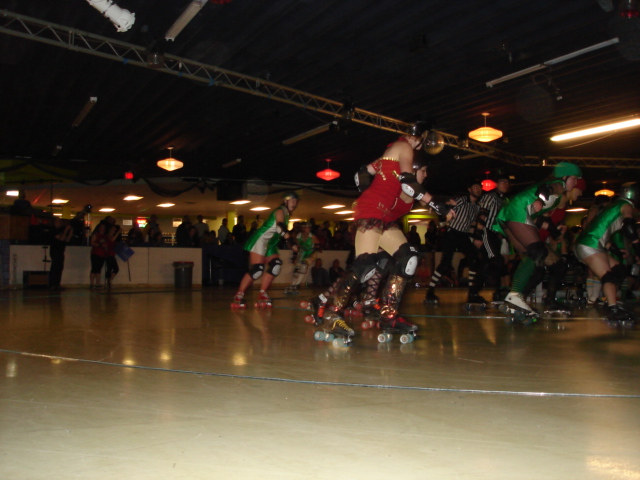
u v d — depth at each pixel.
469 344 4.15
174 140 13.61
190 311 6.76
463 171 16.98
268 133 13.07
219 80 9.58
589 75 9.35
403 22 7.52
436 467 1.74
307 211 24.19
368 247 4.10
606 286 5.49
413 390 2.69
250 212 24.69
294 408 2.37
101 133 12.88
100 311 6.65
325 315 5.64
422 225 24.16
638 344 4.16
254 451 1.86
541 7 7.13
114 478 1.64
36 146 14.07
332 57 8.73
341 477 1.67
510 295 5.44
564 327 5.25
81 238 13.59
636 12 6.52
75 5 7.33
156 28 7.96
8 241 12.30
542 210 5.68
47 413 2.26
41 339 4.26
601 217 5.60
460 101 10.67
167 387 2.72
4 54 8.44
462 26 7.57
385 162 4.17
